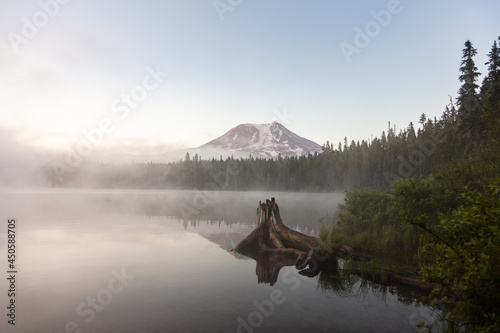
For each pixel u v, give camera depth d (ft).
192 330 14.03
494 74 80.79
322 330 14.24
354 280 23.30
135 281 21.80
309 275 24.73
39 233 41.55
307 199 170.40
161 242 36.81
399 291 20.61
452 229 12.21
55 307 16.71
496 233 10.93
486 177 29.43
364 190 41.98
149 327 14.32
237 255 31.63
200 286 20.97
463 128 82.48
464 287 11.73
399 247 30.86
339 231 32.96
